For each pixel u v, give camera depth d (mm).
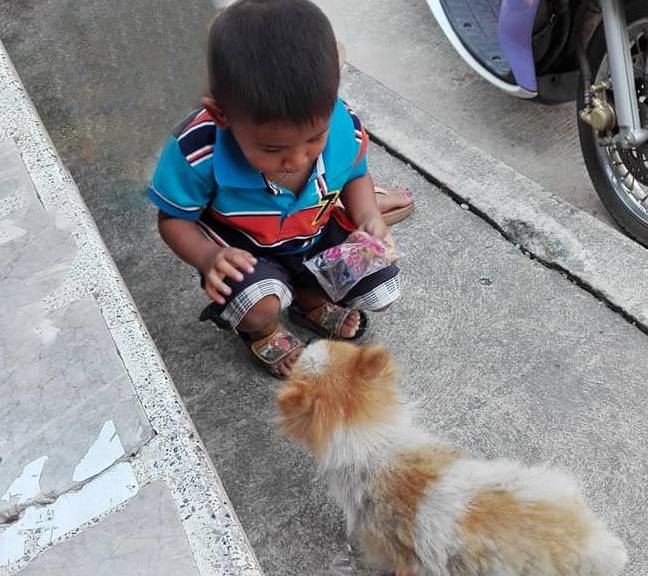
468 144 3199
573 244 2738
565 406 2332
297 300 2535
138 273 2871
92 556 1565
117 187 3223
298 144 1845
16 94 2656
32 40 4176
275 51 1732
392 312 2625
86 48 4055
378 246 2232
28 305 2023
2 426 1796
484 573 1630
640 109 2857
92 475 1692
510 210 2889
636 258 2670
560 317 2566
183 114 3525
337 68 1810
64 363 1897
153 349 1916
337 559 2049
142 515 1617
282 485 2207
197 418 2395
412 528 1692
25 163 2400
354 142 2172
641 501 2113
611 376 2395
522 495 1667
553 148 3676
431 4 3758
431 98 4000
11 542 1610
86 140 3486
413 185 3080
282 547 2084
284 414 1819
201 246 2189
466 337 2535
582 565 1645
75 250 2139
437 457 1789
